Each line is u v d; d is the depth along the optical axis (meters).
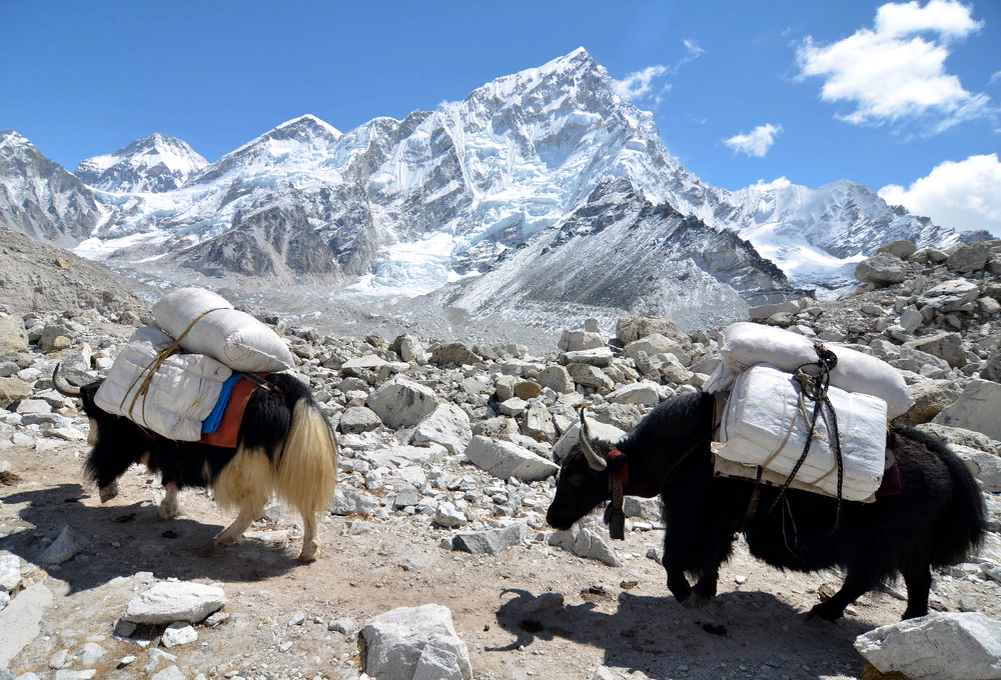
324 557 4.81
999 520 5.85
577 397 9.45
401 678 3.30
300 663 3.42
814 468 3.75
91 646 3.37
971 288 13.15
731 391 4.20
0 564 3.95
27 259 17.25
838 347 4.33
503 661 3.63
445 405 8.25
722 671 3.66
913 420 8.58
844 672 3.71
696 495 4.20
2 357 9.30
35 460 6.24
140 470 6.27
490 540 5.14
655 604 4.51
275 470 4.38
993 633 3.08
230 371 4.62
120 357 4.79
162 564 4.41
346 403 9.16
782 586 4.95
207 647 3.47
